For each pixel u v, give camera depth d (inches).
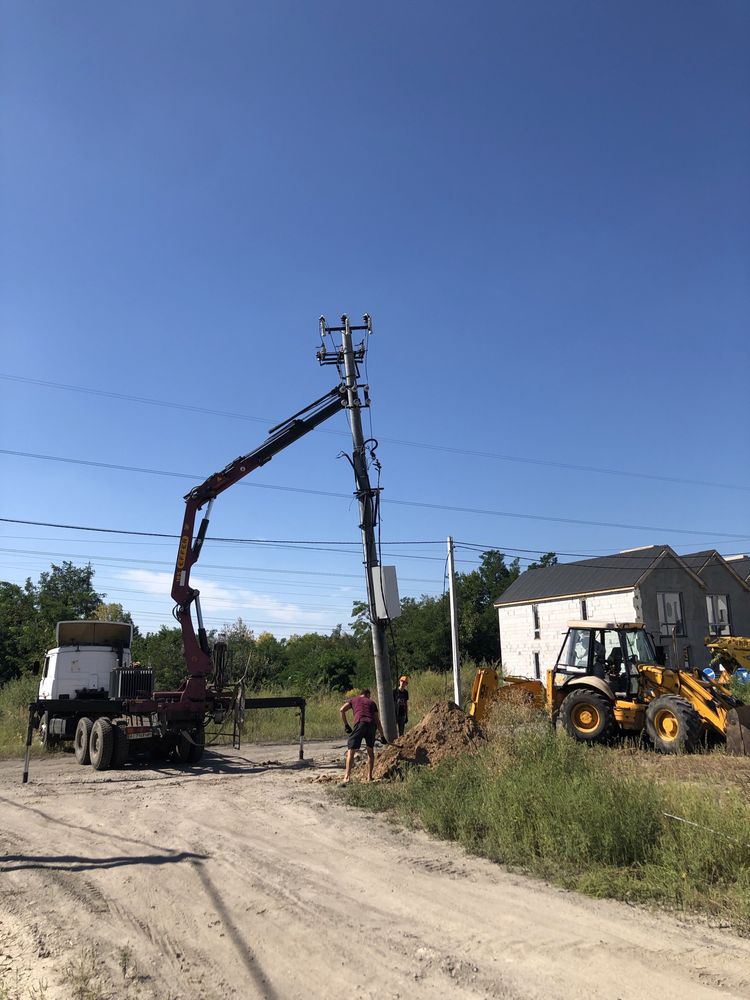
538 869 269.1
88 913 235.6
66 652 704.4
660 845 268.5
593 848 271.6
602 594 1432.1
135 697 631.8
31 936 217.9
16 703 1012.5
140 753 676.7
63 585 2304.4
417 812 365.4
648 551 1438.2
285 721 909.8
